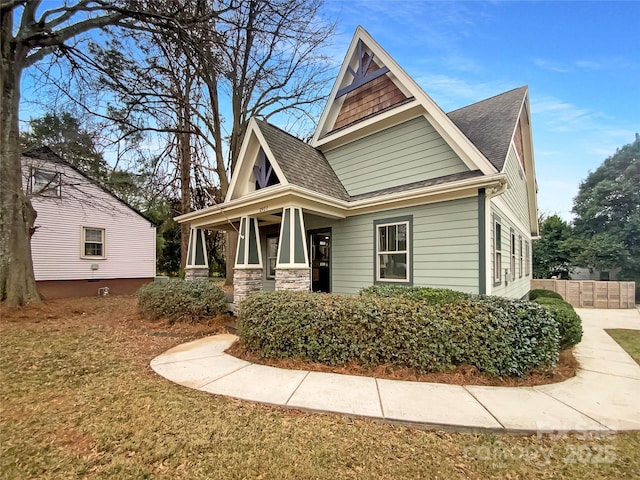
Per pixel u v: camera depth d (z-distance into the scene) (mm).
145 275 16609
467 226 6535
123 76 10297
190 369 4609
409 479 2342
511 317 4371
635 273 17859
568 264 19938
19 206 8836
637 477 2389
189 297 7672
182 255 16219
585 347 6266
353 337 4613
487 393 3783
